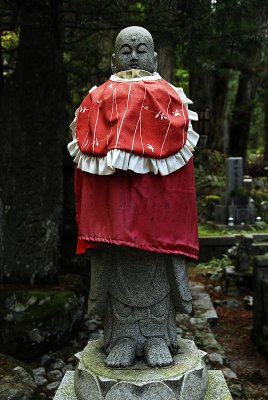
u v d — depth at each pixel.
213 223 10.27
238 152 16.31
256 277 4.61
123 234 2.06
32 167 4.40
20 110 4.38
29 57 4.39
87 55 6.06
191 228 2.29
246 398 3.50
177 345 2.43
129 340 2.30
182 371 2.12
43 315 3.88
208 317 5.14
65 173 5.11
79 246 2.38
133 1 4.77
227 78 14.05
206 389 2.24
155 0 4.00
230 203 10.23
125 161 2.00
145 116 2.08
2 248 4.41
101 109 2.15
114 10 4.91
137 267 2.28
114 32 5.74
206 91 13.83
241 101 16.28
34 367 3.72
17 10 4.05
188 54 5.38
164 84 2.28
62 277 4.74
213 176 12.74
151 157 2.04
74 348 4.07
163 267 2.31
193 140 2.22
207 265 7.78
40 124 4.41
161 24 4.92
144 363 2.22
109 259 2.31
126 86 2.15
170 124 2.09
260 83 15.20
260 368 4.09
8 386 2.94
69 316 4.04
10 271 4.39
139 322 2.33
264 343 4.31
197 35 4.86
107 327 2.40
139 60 2.32
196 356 2.31
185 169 2.25
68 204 5.14
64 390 2.35
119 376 2.09
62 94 4.50
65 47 6.09
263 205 11.20
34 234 4.41
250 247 6.38
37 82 4.39
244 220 10.05
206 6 4.31
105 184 2.13
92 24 5.33
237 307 5.79
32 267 4.39
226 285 6.31
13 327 3.79
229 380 3.64
